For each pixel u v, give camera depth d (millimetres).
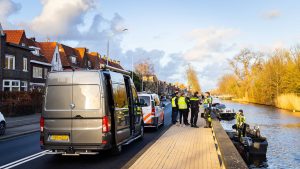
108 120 9922
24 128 20094
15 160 10320
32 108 32281
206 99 23078
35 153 11617
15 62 39281
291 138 26172
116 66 92438
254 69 91562
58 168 9164
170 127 19000
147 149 11203
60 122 9906
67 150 9836
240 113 22078
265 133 29062
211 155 10219
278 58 79000
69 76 10086
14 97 30844
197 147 11758
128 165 8375
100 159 10453
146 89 88500
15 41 43781
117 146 10867
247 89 97500
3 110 28266
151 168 8359
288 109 62812
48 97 10125
